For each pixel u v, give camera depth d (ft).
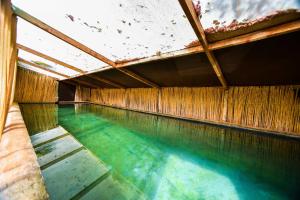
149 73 14.75
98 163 8.19
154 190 6.42
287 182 7.21
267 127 12.29
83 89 33.06
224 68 10.66
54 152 9.21
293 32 5.98
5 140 5.92
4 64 5.86
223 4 5.38
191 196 6.17
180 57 9.88
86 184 6.42
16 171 3.92
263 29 6.26
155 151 10.39
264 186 6.91
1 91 5.62
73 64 16.19
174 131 15.06
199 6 5.63
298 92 11.03
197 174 7.75
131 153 9.96
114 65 13.34
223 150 10.85
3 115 6.17
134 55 11.14
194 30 6.57
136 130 15.30
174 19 6.46
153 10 6.24
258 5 5.21
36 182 3.65
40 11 8.00
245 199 6.11
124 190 6.25
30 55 15.81
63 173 7.11
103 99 30.73
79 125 16.39
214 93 15.12
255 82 12.11
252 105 13.00
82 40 10.10
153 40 8.57
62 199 5.51
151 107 21.03
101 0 6.45
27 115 17.75
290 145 11.12
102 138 12.63
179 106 17.92
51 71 20.94
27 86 24.25
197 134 14.08
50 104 27.02
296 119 11.10
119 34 8.66
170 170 8.07
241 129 13.48
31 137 11.60
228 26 6.44
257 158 9.62
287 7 5.03
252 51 7.83
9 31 6.84
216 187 6.78
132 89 24.02
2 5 5.61
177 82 16.25
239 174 7.82
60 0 7.02
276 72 9.76
